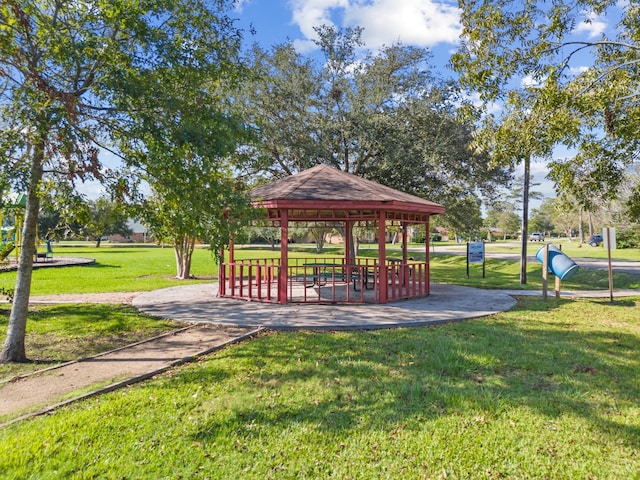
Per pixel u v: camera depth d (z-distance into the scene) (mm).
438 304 9430
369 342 6098
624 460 3070
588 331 6883
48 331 6941
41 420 3619
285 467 2971
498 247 42594
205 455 3111
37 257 21984
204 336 6570
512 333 6672
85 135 4727
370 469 2951
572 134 7844
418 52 16281
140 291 12133
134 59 5047
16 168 4660
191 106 5516
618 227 27906
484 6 7719
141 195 5742
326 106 16547
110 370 4965
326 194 9203
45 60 4945
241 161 7465
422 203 10023
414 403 4012
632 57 8008
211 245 5656
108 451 3143
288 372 4832
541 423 3627
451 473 2908
